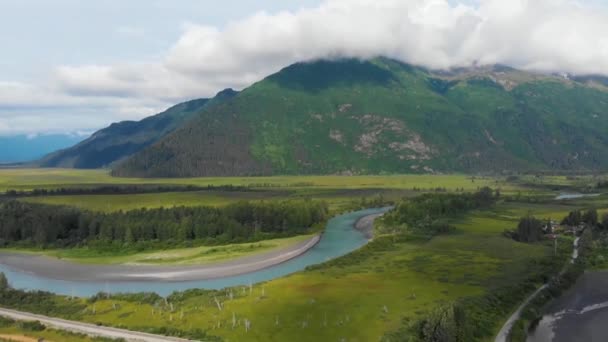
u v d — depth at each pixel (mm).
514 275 166500
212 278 175375
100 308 137375
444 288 150125
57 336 117812
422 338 109062
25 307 140750
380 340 107750
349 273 169500
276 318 123500
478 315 126438
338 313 126875
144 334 116500
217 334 115125
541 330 125000
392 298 139250
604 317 133875
